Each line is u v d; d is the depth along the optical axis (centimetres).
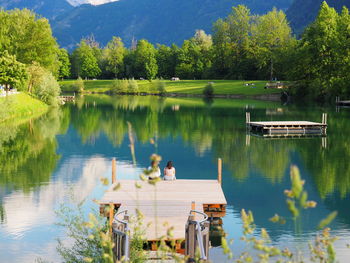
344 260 1148
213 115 5372
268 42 11450
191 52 14900
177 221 1262
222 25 13312
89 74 15925
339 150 2927
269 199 1770
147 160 2588
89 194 1808
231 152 2858
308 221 1490
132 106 7031
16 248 1236
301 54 8106
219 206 1470
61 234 1339
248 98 9356
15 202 1681
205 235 1025
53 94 6931
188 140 3372
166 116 5281
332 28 7975
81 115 5391
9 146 3041
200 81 12562
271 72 11325
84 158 2636
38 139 3388
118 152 2859
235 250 1231
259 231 1393
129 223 1143
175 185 1711
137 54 15588
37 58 7400
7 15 7519
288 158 2658
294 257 1125
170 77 15612
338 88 7475
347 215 1555
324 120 3850
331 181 2075
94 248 998
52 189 1886
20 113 5325
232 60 13138
